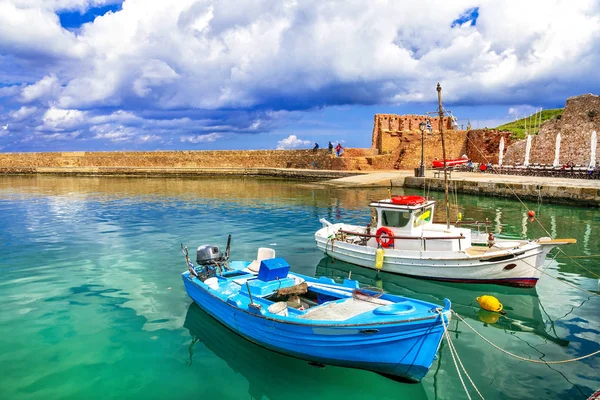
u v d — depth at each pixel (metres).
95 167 67.50
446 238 13.31
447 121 63.72
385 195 35.44
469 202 30.20
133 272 14.28
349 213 26.12
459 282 13.15
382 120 61.12
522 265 12.38
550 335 9.55
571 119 43.16
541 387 7.56
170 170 64.75
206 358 8.69
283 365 8.56
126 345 9.15
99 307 11.23
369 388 7.86
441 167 45.41
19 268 14.74
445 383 7.79
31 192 40.56
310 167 62.00
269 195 36.62
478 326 10.12
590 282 13.02
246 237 19.44
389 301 8.75
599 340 9.26
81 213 26.94
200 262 11.34
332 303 8.89
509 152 50.38
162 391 7.55
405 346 7.60
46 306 11.29
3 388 7.55
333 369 8.34
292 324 8.10
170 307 11.30
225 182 52.81
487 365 8.34
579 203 26.78
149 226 22.30
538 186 29.00
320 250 17.05
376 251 14.19
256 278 10.33
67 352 8.84
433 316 7.39
